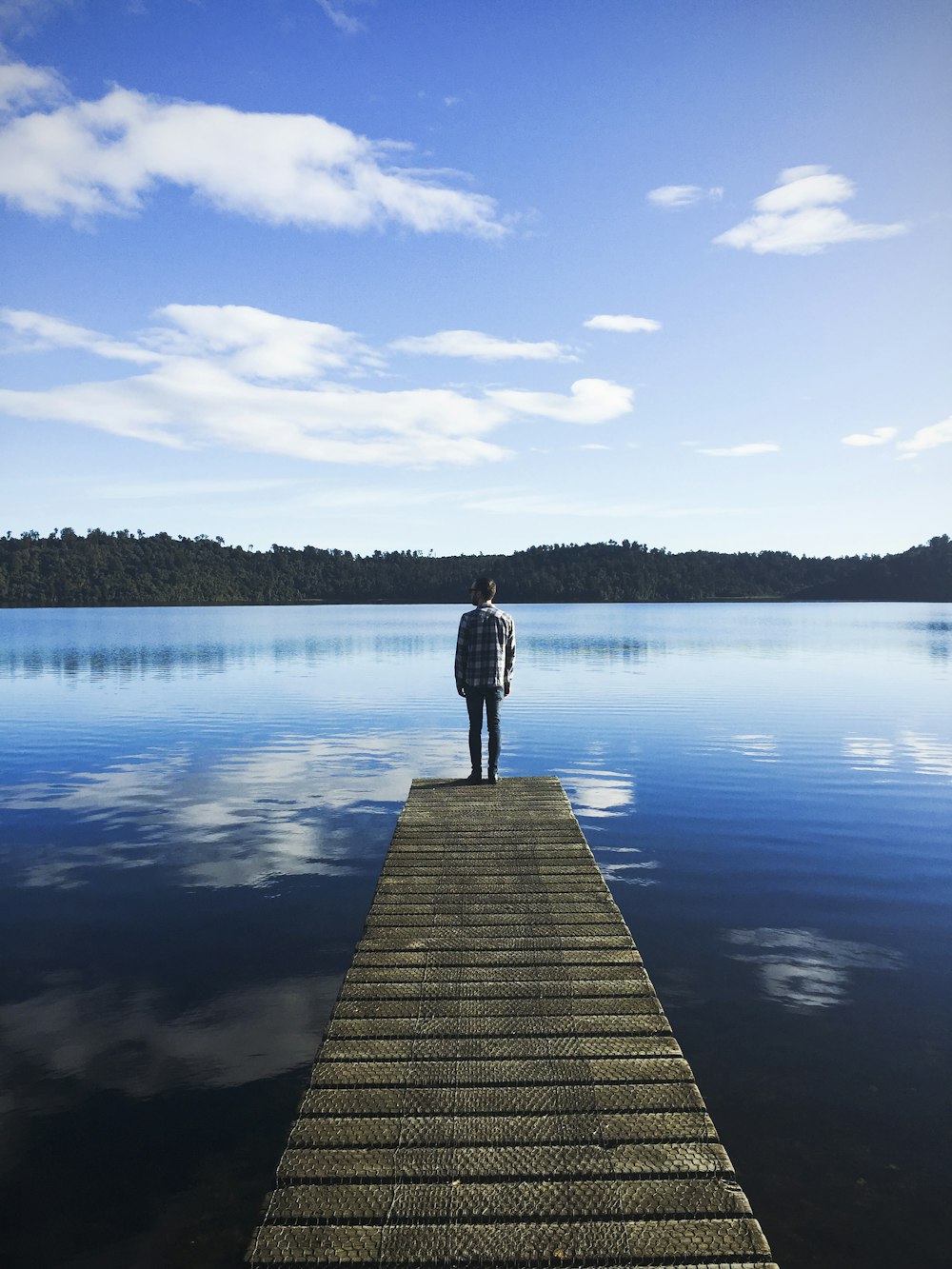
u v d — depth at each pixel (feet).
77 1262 12.32
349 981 16.57
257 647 179.52
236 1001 20.35
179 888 29.07
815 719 69.87
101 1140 15.05
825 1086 16.55
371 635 234.17
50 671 123.03
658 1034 14.58
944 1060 17.51
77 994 20.76
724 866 31.01
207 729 66.85
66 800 43.14
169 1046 18.24
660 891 28.30
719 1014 19.53
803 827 36.60
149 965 22.53
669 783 45.96
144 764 52.60
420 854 24.23
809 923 25.29
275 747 58.44
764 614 395.14
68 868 31.42
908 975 21.61
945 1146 14.75
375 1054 13.96
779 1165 14.24
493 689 32.35
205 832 36.73
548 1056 13.91
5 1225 13.04
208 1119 15.64
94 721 72.02
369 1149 11.59
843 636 203.62
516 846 24.90
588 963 17.30
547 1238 10.09
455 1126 12.07
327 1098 12.75
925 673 109.29
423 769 50.65
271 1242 10.05
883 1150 14.64
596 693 88.84
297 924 25.57
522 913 19.90
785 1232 12.74
